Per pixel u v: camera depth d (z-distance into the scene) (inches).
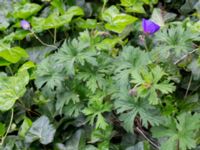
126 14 28.0
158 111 18.8
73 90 21.1
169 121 18.3
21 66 25.7
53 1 29.8
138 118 20.9
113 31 27.5
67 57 20.5
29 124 22.4
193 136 17.9
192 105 21.4
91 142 20.7
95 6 31.2
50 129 21.4
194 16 27.9
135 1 29.3
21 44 29.3
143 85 18.6
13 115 23.5
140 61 19.8
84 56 20.3
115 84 20.2
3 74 25.4
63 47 20.9
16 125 23.5
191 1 28.7
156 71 18.9
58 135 22.0
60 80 20.7
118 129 21.7
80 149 20.8
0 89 22.8
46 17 30.4
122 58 20.5
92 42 23.4
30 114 24.0
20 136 22.1
